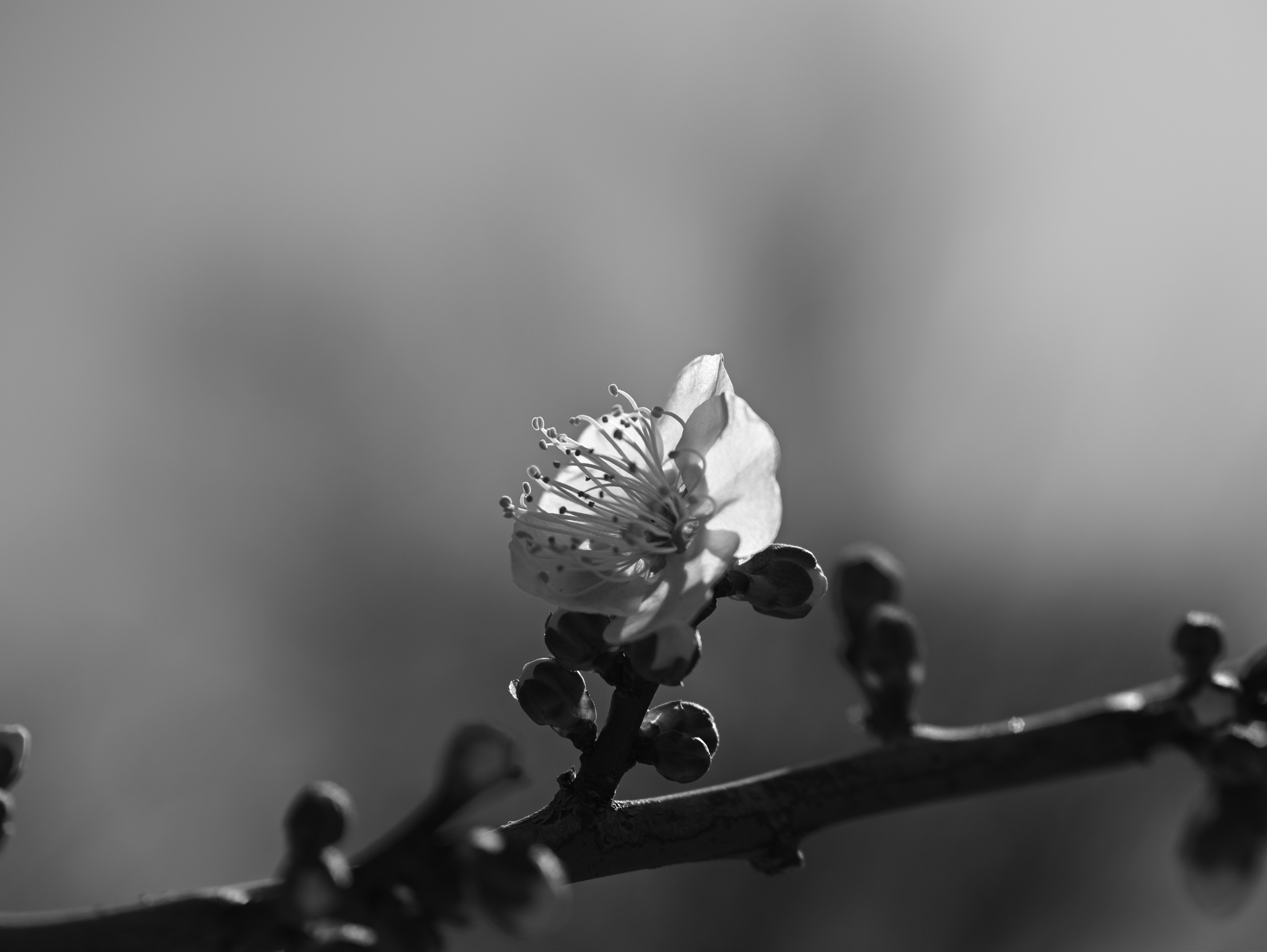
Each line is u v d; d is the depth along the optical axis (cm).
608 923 60
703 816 26
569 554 27
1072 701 65
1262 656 25
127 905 24
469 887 23
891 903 59
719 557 27
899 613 25
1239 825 24
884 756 25
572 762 67
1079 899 58
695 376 28
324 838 23
